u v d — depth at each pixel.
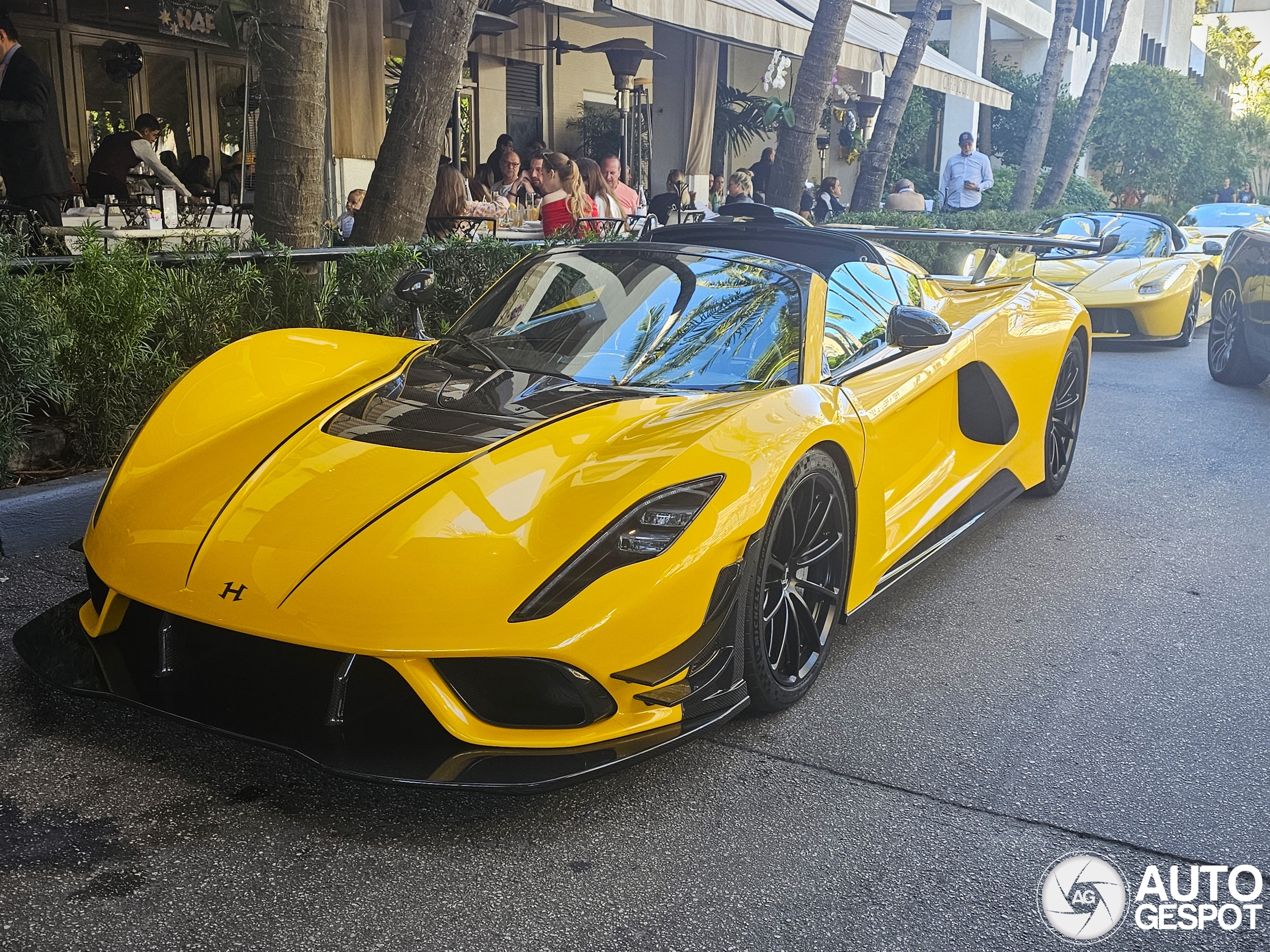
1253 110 82.44
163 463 2.74
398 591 2.19
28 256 4.18
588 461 2.54
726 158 17.42
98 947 1.88
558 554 2.28
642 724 2.34
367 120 9.67
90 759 2.48
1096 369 8.66
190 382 3.09
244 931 1.94
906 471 3.70
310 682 2.37
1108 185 27.48
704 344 3.16
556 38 13.90
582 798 2.43
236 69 11.73
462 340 3.39
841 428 2.87
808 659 2.93
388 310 5.19
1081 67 32.34
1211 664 3.28
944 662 3.24
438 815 2.33
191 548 2.41
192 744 2.57
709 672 2.51
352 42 9.41
